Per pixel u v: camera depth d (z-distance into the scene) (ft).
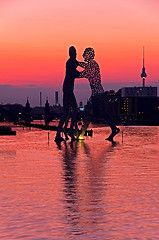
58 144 317.63
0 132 501.56
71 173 150.30
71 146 293.64
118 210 90.89
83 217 84.84
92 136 449.06
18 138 421.18
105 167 167.32
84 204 97.40
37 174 147.43
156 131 597.52
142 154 225.35
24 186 122.42
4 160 195.93
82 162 186.39
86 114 369.30
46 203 98.63
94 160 195.00
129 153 232.12
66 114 364.79
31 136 467.93
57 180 134.10
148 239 69.26
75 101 365.40
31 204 97.40
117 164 177.58
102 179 135.54
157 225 78.07
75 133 373.20
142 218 83.46
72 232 74.02
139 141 352.90
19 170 158.51
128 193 110.63
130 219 82.74
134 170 157.17
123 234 72.38
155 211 89.51
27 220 82.53
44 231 74.74
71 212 89.30
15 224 79.51
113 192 112.27
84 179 135.74
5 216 85.87
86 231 74.59
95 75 358.23
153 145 301.43
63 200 102.22
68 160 195.83
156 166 169.48
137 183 126.93
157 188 118.01
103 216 85.51
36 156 216.54
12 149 267.80
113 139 385.91
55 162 187.21
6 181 131.75
